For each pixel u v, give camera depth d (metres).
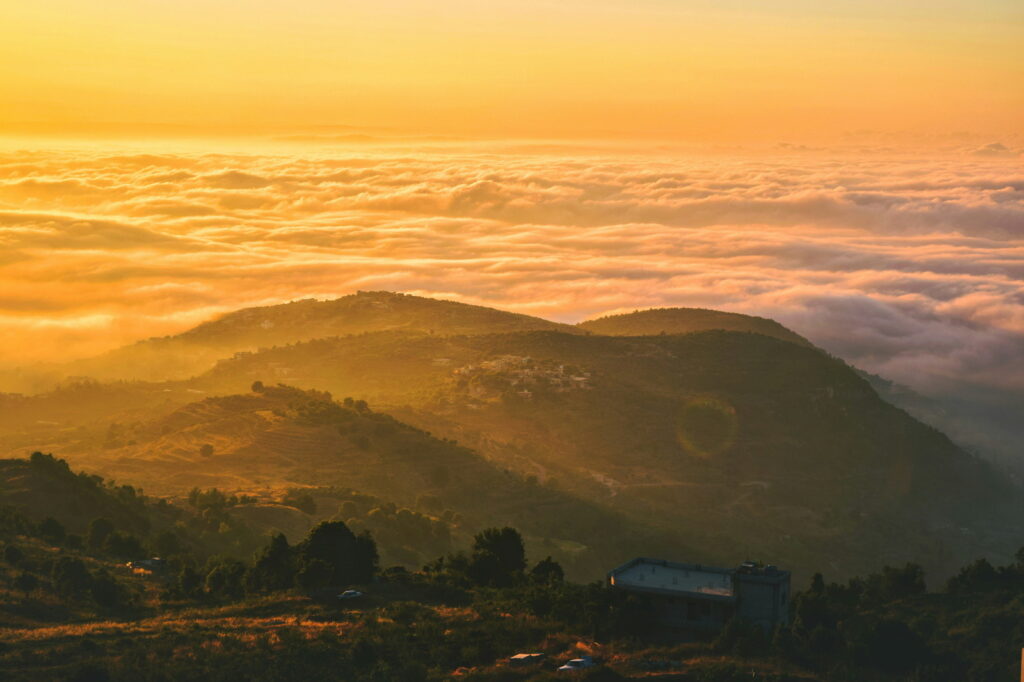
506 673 77.94
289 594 96.50
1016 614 94.81
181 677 76.69
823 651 84.56
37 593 95.25
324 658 80.50
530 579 103.81
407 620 89.00
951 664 86.06
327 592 97.25
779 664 80.81
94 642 82.44
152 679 76.31
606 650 83.12
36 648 81.06
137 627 87.62
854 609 100.88
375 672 77.69
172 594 100.00
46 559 105.94
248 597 97.75
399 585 100.06
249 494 173.50
